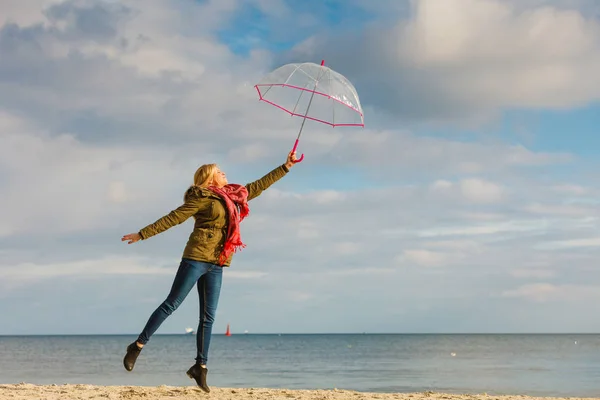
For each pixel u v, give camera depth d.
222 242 6.06
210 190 5.98
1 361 44.47
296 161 6.61
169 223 5.83
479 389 21.55
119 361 44.12
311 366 40.16
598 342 149.25
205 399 6.79
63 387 8.03
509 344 127.38
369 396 8.03
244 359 53.75
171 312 6.03
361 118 6.61
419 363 44.75
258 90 6.85
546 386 22.80
